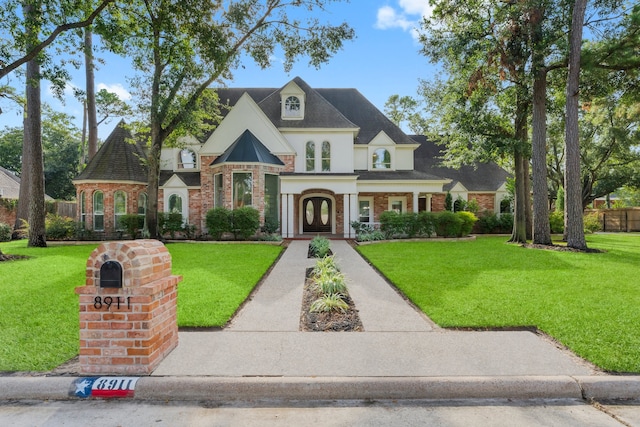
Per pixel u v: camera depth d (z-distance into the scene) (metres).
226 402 3.41
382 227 18.17
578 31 13.24
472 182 26.19
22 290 7.22
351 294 7.06
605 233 27.12
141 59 16.27
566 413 3.19
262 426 2.99
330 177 18.92
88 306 3.71
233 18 16.02
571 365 3.85
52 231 18.48
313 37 16.73
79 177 19.25
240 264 10.23
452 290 7.11
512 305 6.04
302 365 3.86
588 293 6.84
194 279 8.15
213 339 4.67
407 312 5.86
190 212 20.72
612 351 4.16
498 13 14.20
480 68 14.83
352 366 3.83
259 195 18.28
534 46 13.85
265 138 20.08
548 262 10.62
